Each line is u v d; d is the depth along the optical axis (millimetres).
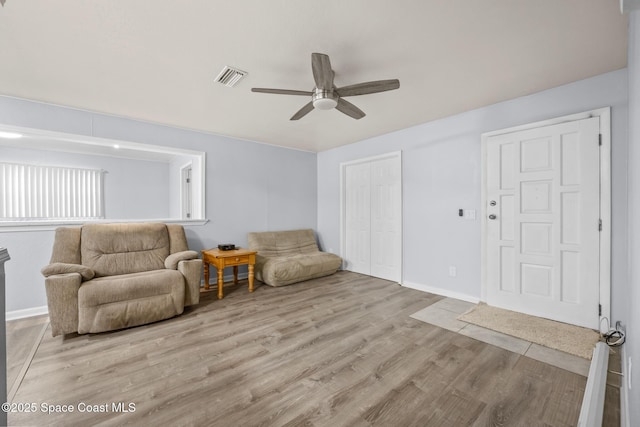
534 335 2260
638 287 1073
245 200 4305
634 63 1280
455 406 1479
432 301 3146
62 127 2891
